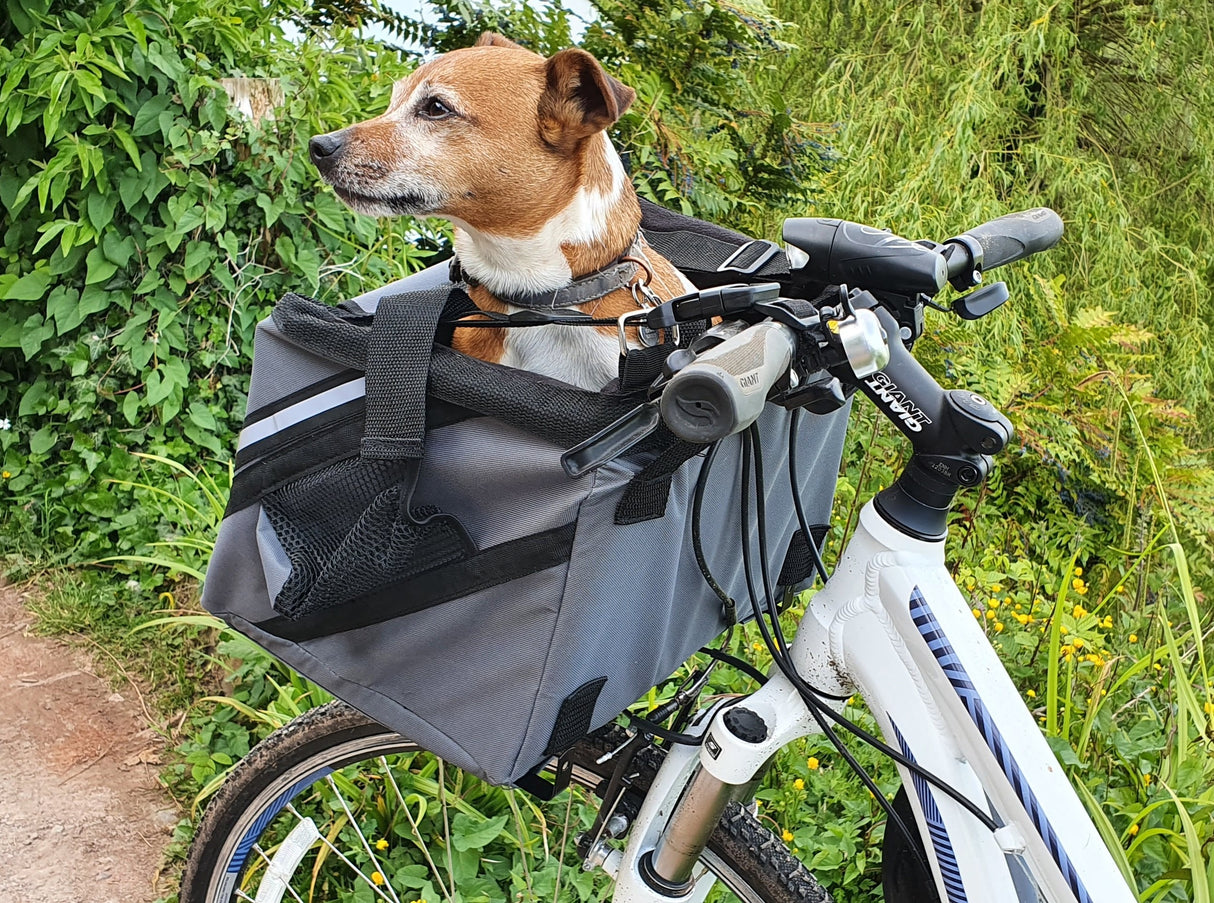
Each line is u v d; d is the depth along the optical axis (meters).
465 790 2.06
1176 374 6.12
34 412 3.04
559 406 1.03
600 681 1.12
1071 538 3.78
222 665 2.40
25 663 2.52
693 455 1.03
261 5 3.48
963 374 3.79
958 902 1.06
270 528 1.19
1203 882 1.66
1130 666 2.72
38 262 2.91
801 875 1.26
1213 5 6.97
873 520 1.10
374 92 3.42
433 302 1.10
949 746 1.07
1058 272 6.35
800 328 0.92
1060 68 6.68
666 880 1.21
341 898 1.90
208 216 2.92
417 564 1.08
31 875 1.97
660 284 1.67
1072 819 1.00
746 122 4.66
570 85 1.61
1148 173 7.16
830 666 1.15
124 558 2.52
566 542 1.03
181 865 2.04
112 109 2.84
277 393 1.20
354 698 1.20
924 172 5.91
